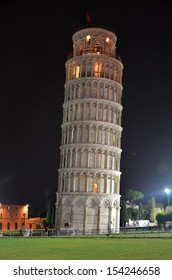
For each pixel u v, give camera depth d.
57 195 89.62
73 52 99.88
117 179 90.00
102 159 88.50
